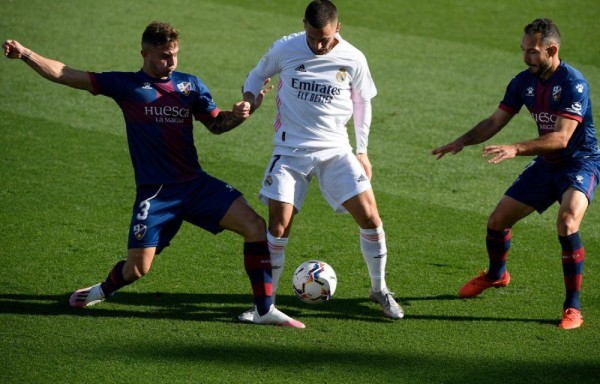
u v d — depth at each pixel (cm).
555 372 1698
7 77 3934
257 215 1912
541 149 1841
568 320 1908
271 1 5481
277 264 1942
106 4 5269
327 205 2727
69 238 2406
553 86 1909
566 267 1914
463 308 2022
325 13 1803
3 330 1842
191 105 1898
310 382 1641
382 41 4759
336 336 1855
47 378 1636
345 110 1938
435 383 1645
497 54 4566
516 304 2045
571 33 4881
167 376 1653
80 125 3409
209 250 2358
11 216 2548
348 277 2200
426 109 3709
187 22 4978
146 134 1881
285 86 1925
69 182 2845
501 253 2042
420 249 2392
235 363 1712
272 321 1900
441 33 4925
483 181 2961
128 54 4344
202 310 1984
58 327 1867
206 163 3081
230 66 4228
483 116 3638
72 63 4162
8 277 2138
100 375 1652
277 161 1936
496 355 1769
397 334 1870
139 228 1878
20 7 5088
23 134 3281
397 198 2784
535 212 2680
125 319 1920
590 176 1955
